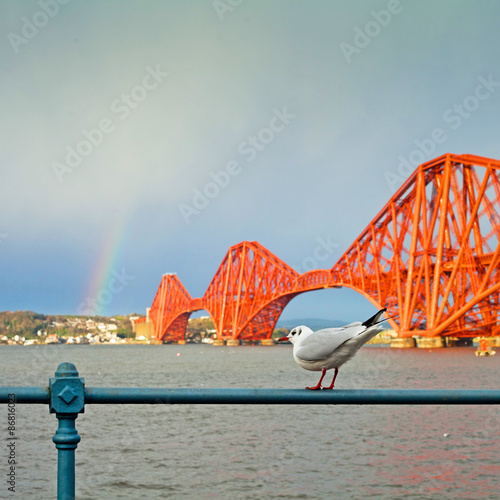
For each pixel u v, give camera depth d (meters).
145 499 14.30
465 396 3.20
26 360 113.06
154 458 18.77
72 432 2.98
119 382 55.19
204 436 22.62
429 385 46.59
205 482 15.80
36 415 27.30
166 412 29.05
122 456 19.08
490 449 19.67
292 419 26.69
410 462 17.98
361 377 56.00
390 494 14.61
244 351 156.38
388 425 24.67
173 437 22.45
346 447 20.38
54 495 14.09
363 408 29.73
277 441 21.56
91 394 3.02
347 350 3.89
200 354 140.50
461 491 14.91
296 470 17.08
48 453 19.08
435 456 18.83
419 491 14.88
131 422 26.09
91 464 17.91
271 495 14.58
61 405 2.94
